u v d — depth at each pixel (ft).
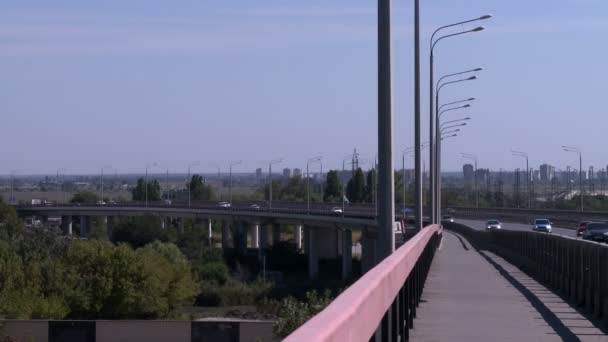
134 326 109.40
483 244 171.83
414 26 108.99
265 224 328.70
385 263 35.35
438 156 197.88
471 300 65.41
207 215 362.94
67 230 421.18
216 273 214.69
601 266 53.21
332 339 16.84
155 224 318.24
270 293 189.06
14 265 148.56
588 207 381.60
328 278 246.47
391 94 48.80
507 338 45.44
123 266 159.84
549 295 69.77
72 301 153.89
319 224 269.03
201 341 106.83
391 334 34.19
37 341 110.63
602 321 52.16
